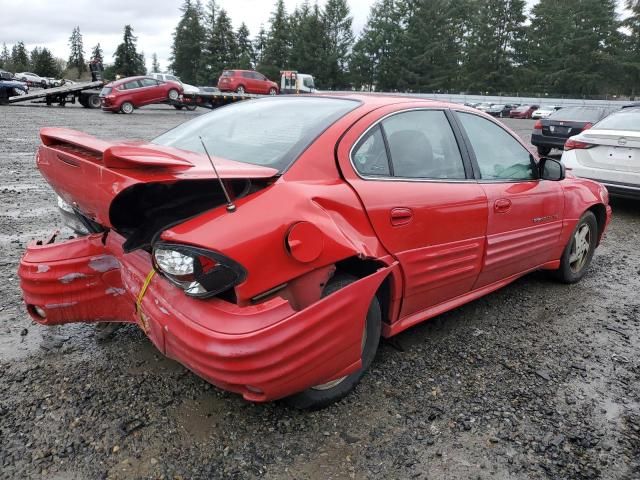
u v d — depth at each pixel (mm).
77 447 2330
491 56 74125
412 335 3543
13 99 25016
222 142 2930
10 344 3184
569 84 70062
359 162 2748
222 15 84125
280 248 2227
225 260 2102
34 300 2885
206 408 2629
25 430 2424
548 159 3990
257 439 2428
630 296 4449
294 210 2303
